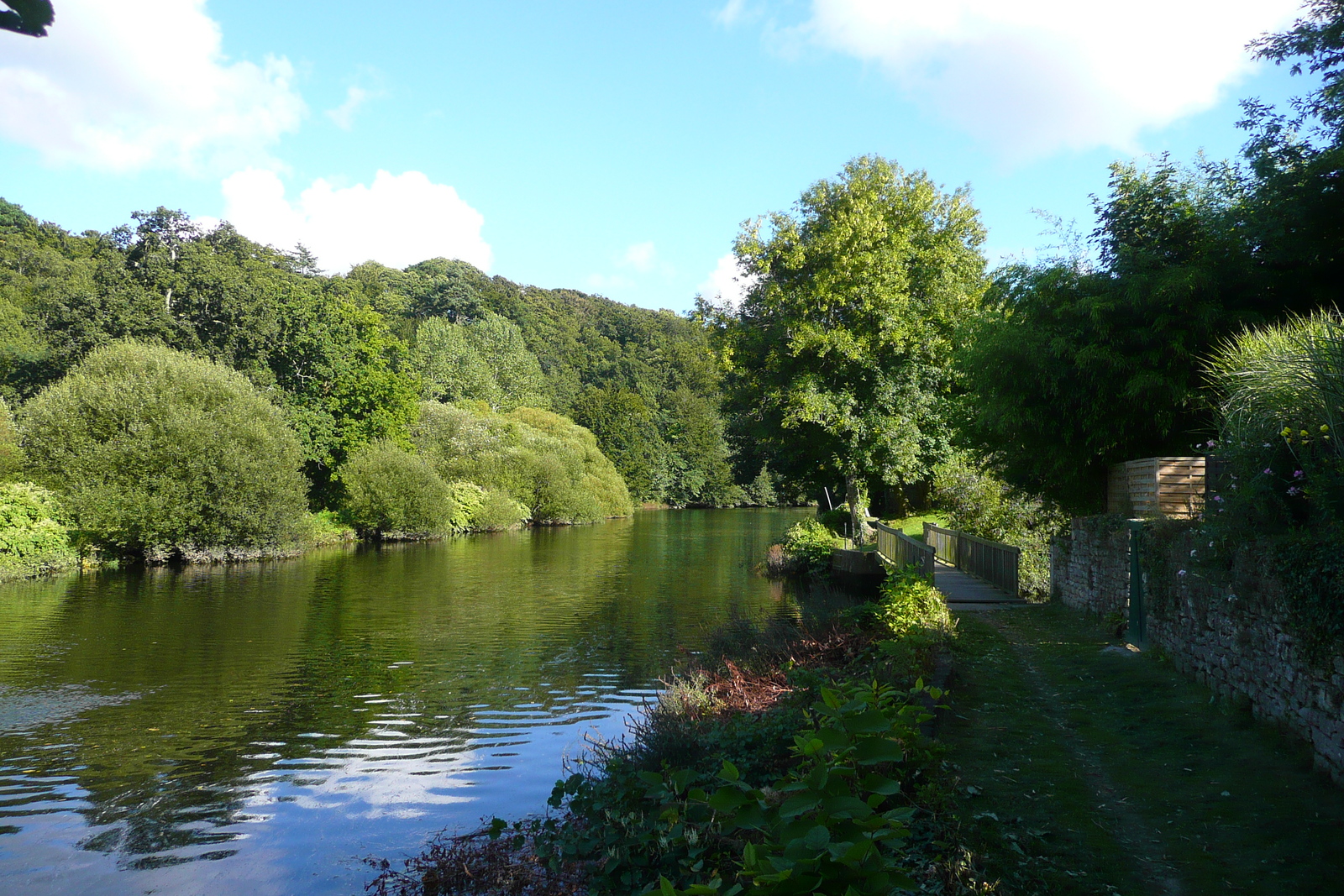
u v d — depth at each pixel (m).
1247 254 11.59
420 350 73.81
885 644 9.12
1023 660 10.37
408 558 32.75
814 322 28.75
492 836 6.59
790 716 7.49
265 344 41.66
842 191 29.75
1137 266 12.22
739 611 18.77
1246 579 6.93
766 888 3.09
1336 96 10.64
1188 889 4.32
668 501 91.56
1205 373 10.91
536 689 12.20
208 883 6.28
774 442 32.16
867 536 30.86
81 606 19.91
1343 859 4.52
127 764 9.01
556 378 98.06
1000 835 4.96
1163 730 7.02
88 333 37.22
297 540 33.91
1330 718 5.57
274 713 10.99
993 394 13.98
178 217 41.22
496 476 52.94
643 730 8.62
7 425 29.39
